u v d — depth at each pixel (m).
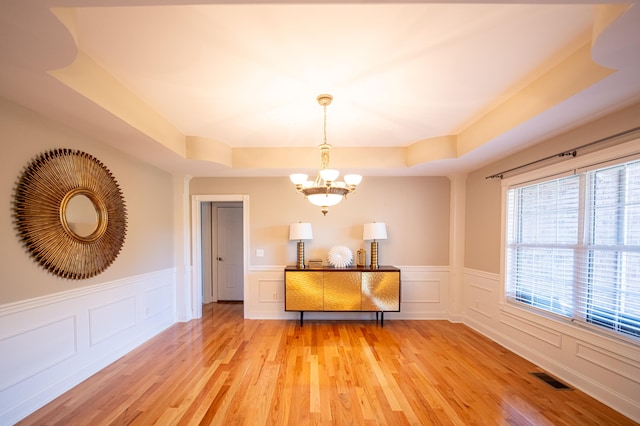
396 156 3.78
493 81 2.12
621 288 2.11
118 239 2.97
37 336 2.12
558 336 2.60
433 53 1.76
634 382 1.98
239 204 5.62
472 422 1.97
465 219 4.23
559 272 2.62
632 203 2.02
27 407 2.03
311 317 4.37
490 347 3.28
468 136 3.08
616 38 1.27
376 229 4.14
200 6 1.35
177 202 4.24
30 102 1.91
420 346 3.30
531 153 2.90
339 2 1.13
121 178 3.06
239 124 2.96
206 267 5.50
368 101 2.42
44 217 2.16
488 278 3.64
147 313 3.53
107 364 2.80
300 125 2.99
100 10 1.36
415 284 4.41
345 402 2.20
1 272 1.90
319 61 1.84
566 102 1.91
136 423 1.96
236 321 4.24
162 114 2.71
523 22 1.48
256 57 1.79
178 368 2.74
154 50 1.72
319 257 4.41
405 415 2.05
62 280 2.34
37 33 1.24
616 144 2.09
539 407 2.14
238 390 2.36
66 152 2.34
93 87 1.87
